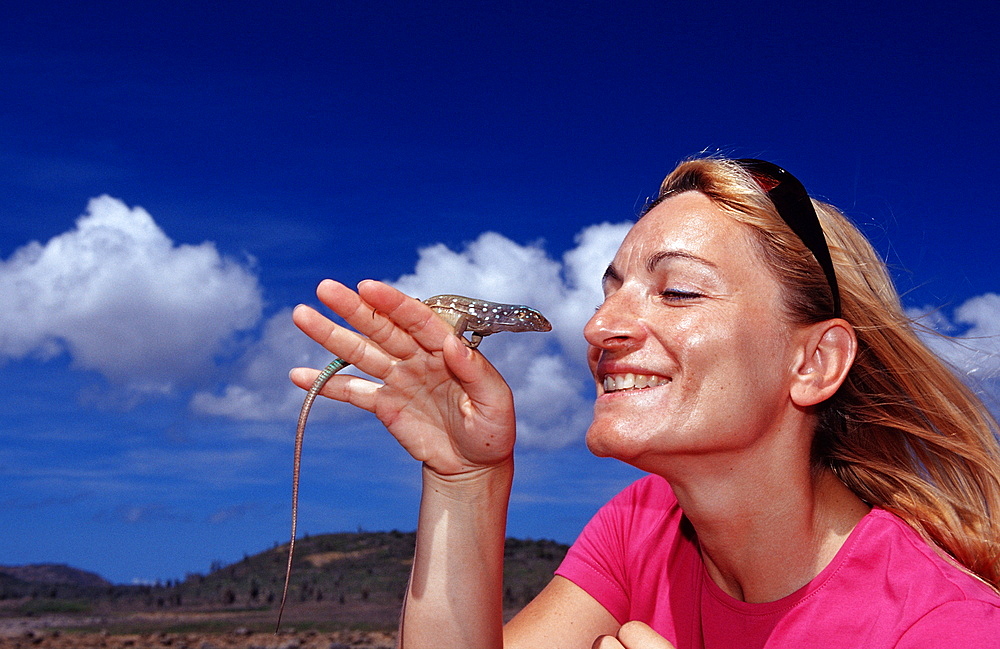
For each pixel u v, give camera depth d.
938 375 0.64
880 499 0.64
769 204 0.58
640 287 0.58
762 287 0.56
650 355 0.55
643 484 0.74
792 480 0.58
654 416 0.54
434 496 0.61
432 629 0.60
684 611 0.65
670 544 0.67
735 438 0.55
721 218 0.57
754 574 0.59
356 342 0.58
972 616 0.49
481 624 0.60
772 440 0.57
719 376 0.54
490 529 0.61
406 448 0.60
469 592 0.60
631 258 0.59
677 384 0.55
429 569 0.61
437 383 0.58
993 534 0.63
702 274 0.55
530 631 0.68
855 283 0.63
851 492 0.64
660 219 0.59
